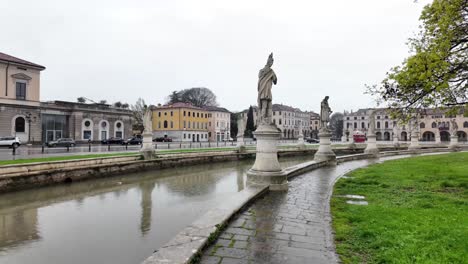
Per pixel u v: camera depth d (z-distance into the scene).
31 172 14.53
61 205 12.16
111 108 51.88
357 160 20.45
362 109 108.94
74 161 16.84
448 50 9.52
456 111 10.91
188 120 74.31
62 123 46.41
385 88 11.03
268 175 9.30
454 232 4.73
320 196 8.38
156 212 11.15
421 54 9.59
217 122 84.75
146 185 17.22
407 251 4.07
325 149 17.38
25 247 7.61
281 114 101.81
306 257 4.22
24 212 11.05
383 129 98.38
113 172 19.11
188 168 24.97
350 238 4.92
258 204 7.43
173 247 4.21
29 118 41.41
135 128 76.25
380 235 4.80
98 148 33.62
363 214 6.17
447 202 7.11
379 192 8.73
